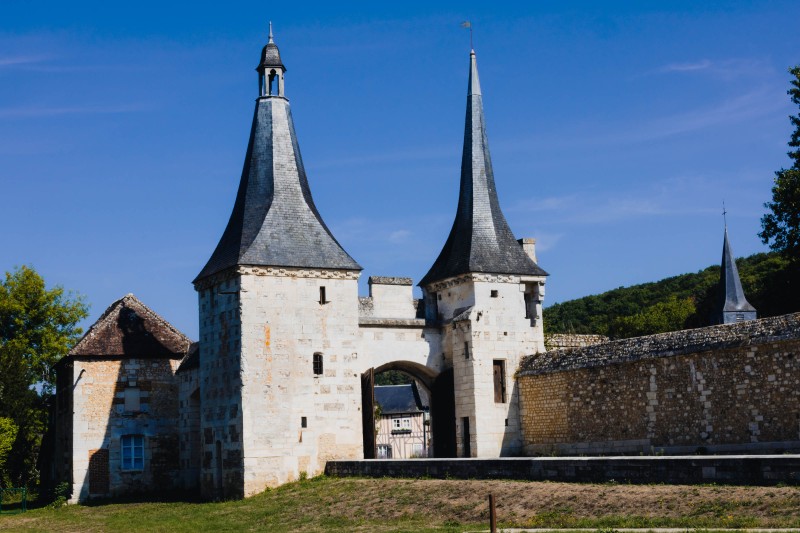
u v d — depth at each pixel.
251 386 34.59
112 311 43.38
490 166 40.97
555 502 23.83
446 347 39.25
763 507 20.08
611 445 33.06
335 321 36.44
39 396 54.03
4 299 54.50
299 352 35.59
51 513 36.81
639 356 32.12
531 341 38.75
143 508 35.56
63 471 43.47
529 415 37.12
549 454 35.88
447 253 40.31
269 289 35.47
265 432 34.53
